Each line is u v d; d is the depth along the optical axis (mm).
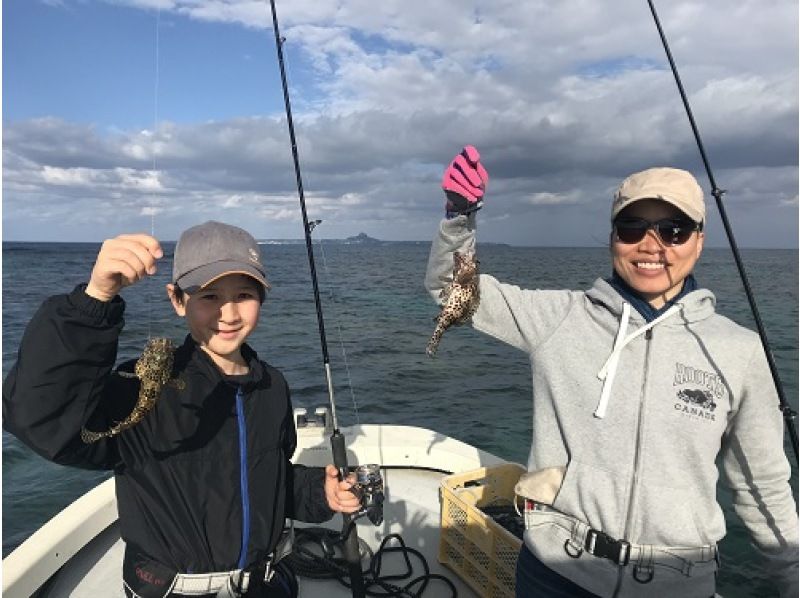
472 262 2412
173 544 2049
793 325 19344
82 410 1755
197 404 2148
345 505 2443
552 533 2238
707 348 2092
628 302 2221
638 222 2119
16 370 1688
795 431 2053
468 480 3580
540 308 2400
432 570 3494
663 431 2057
